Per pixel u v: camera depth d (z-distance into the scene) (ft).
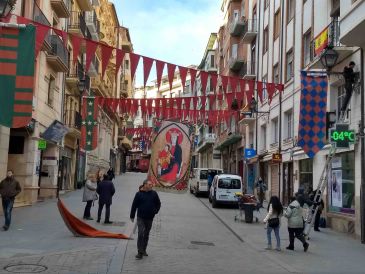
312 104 54.49
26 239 37.29
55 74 80.23
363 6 43.01
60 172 89.15
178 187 32.35
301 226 40.96
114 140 197.57
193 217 66.39
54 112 80.53
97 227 46.62
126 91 207.62
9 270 26.66
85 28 106.73
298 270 32.01
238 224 60.13
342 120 53.42
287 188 78.28
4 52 27.66
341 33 48.08
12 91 27.37
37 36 29.84
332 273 31.48
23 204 63.72
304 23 71.56
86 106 83.97
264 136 98.48
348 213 52.60
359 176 49.03
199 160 230.27
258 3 106.63
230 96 47.62
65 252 32.58
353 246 44.34
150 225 33.50
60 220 50.06
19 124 27.14
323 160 60.90
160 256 34.35
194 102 70.13
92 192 52.75
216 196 82.02
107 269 28.17
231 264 33.17
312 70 60.39
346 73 50.57
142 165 272.31
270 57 93.66
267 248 41.39
